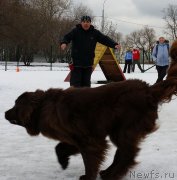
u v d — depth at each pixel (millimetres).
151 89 4508
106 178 4695
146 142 6664
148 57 61031
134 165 4551
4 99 11977
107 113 4473
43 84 17531
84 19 8914
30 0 52156
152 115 4492
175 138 7000
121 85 4559
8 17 41469
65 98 4582
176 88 4480
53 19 59219
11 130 7758
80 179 4691
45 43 53438
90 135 4523
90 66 9164
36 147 6449
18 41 44531
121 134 4473
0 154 6047
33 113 4742
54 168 5367
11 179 4961
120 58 64438
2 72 29078
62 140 4656
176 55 4699
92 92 4566
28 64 48281
